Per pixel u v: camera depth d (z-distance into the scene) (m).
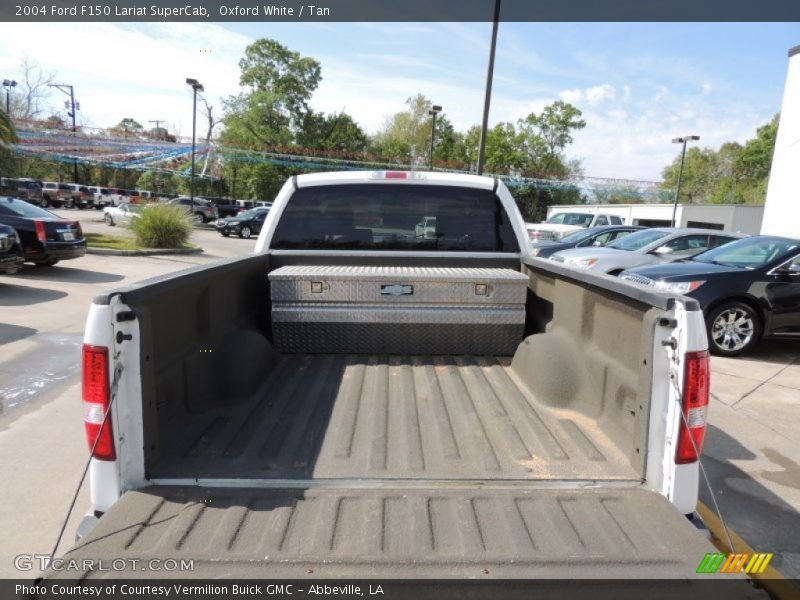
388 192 3.82
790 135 15.05
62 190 43.84
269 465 2.12
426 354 3.42
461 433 2.42
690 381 1.91
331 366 3.22
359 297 3.30
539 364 2.79
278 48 53.75
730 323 7.70
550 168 63.00
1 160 22.39
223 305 2.85
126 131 46.09
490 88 16.17
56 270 13.69
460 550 1.67
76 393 5.48
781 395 6.05
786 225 15.20
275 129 54.81
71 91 54.84
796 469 4.24
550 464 2.16
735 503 3.70
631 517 1.83
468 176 3.84
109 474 1.89
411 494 1.95
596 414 2.52
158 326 2.12
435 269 3.53
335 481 2.02
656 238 11.77
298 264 3.73
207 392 2.60
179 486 1.97
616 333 2.36
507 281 3.31
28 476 3.85
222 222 30.09
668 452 1.97
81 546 1.64
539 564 1.63
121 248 18.56
